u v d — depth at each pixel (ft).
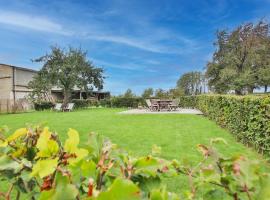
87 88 103.76
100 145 2.69
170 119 49.26
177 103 76.95
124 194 1.43
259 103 20.08
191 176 2.79
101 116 59.26
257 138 20.43
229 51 104.32
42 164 1.96
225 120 34.58
